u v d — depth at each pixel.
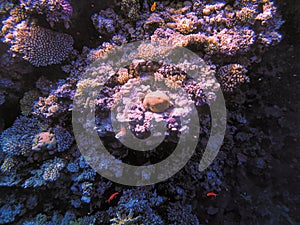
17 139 1.62
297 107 1.97
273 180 1.94
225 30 1.58
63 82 1.62
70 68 1.62
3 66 1.55
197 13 1.65
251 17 1.57
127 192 1.71
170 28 1.59
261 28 1.61
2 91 1.64
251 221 1.82
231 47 1.52
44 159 1.67
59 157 1.68
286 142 1.97
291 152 1.95
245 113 2.03
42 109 1.60
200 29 1.59
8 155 1.65
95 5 1.56
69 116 1.64
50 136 1.61
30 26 1.50
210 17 1.62
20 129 1.67
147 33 1.60
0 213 1.69
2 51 1.53
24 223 1.71
